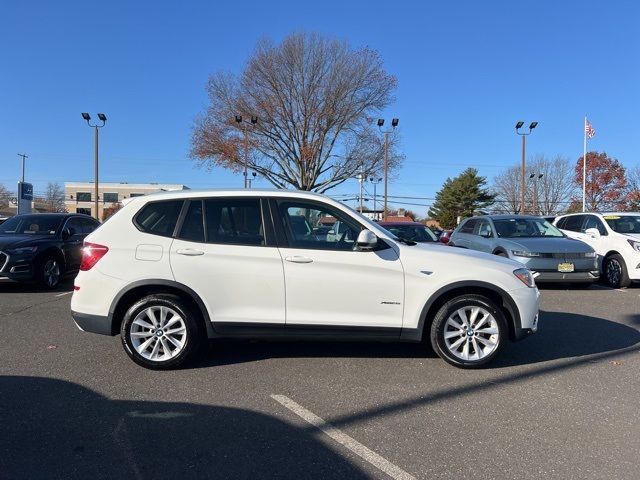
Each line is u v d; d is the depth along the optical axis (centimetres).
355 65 3881
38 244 1042
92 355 574
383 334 527
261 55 3859
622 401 451
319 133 3981
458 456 353
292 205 538
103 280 518
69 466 338
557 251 1021
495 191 7069
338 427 398
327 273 518
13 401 445
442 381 500
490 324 531
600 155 5172
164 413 421
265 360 560
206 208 535
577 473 332
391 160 4138
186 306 521
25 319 761
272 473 331
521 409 433
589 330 705
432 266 528
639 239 1084
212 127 4016
